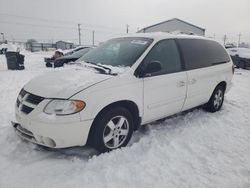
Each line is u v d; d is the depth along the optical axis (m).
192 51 4.38
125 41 4.13
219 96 5.27
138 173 2.78
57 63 9.88
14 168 2.80
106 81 3.06
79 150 3.30
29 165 2.87
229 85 5.51
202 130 4.11
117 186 2.53
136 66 3.41
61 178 2.65
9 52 11.89
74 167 2.89
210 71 4.70
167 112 3.95
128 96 3.22
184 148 3.44
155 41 3.80
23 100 3.10
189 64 4.23
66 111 2.75
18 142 3.39
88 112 2.84
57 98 2.82
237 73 13.98
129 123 3.37
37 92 3.01
